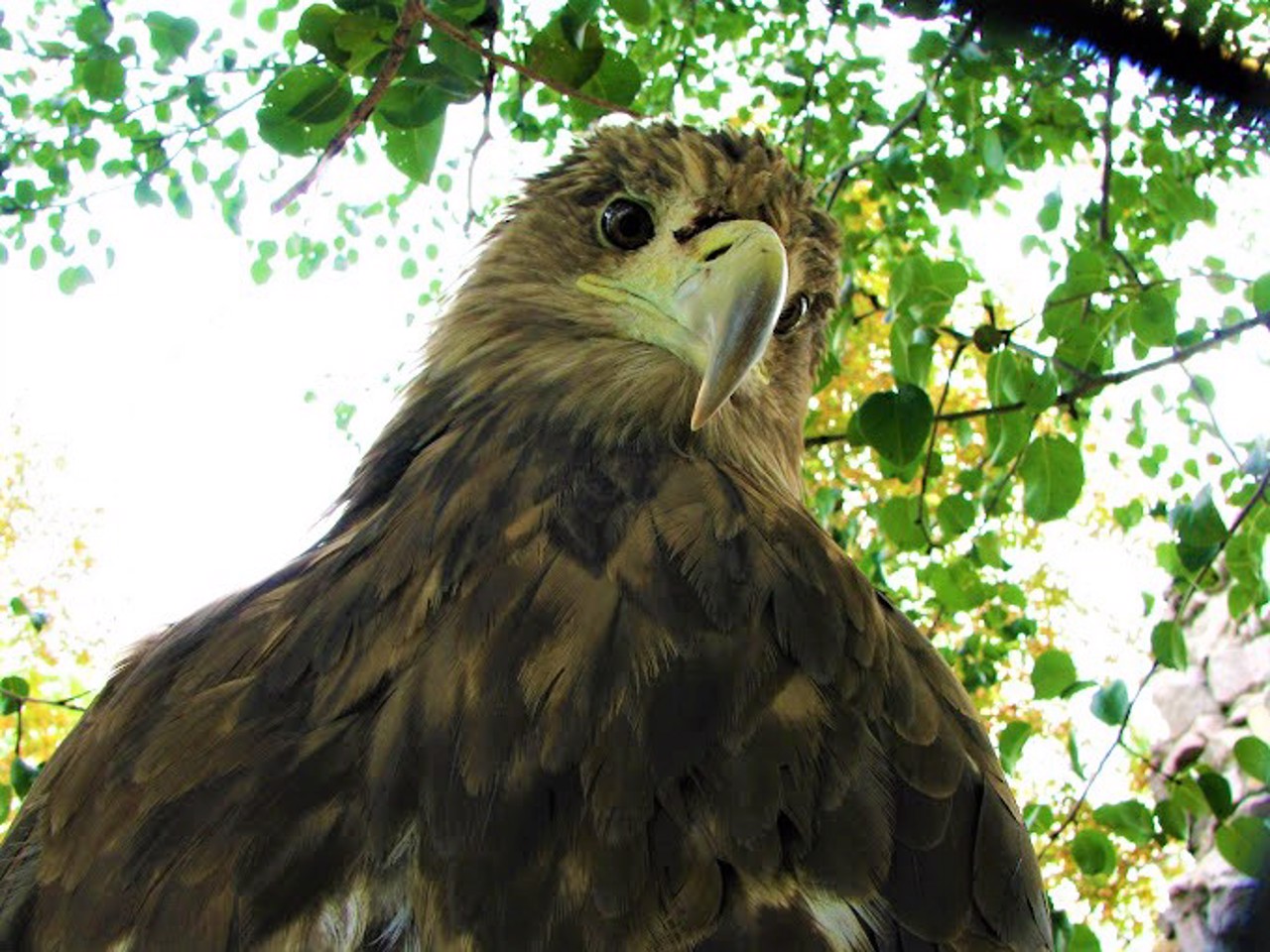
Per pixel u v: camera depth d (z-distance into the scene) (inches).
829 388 60.8
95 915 21.9
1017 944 22.6
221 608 26.0
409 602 23.9
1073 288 40.7
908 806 22.7
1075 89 49.8
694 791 21.7
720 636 23.2
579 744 22.0
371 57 32.1
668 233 30.6
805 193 33.2
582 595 23.5
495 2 32.7
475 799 21.5
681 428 28.9
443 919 20.8
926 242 61.6
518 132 53.7
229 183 55.6
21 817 25.8
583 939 20.7
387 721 22.3
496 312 31.4
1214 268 51.4
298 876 21.2
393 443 31.4
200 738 23.0
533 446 27.7
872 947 21.3
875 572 56.6
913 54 50.4
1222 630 77.4
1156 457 55.9
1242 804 54.7
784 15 59.1
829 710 23.0
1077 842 44.9
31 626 56.1
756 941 20.7
